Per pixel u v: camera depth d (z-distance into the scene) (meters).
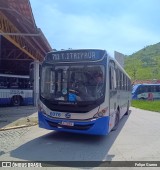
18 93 24.62
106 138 9.98
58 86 9.01
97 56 8.87
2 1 11.88
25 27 15.10
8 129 11.16
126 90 16.73
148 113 21.05
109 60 9.03
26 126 11.98
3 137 9.62
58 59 9.25
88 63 8.89
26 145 8.45
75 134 10.37
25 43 18.67
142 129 12.42
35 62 23.16
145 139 9.98
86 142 9.13
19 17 13.53
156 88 42.81
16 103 24.52
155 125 13.85
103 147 8.49
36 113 17.70
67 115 8.73
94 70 8.80
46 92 9.20
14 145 8.43
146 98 42.38
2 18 13.19
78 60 9.00
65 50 9.20
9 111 18.97
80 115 8.59
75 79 8.86
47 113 9.09
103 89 8.65
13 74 24.94
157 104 31.30
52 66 9.26
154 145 8.97
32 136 9.88
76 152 7.76
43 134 10.26
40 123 9.33
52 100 8.98
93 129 8.55
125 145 8.87
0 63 26.02
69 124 8.72
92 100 8.55
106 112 8.62
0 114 16.77
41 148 8.11
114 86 9.93
